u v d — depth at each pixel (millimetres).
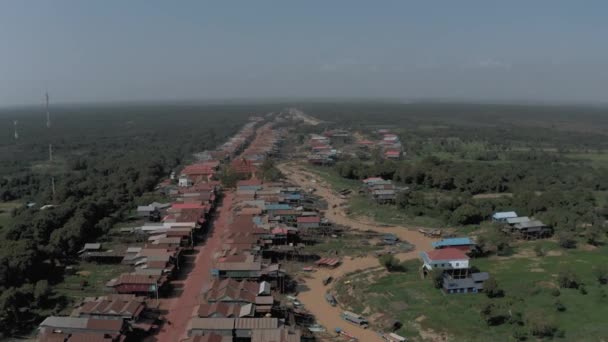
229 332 90062
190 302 110562
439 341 92062
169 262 128000
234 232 149625
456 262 117250
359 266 136125
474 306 104625
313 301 113375
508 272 124750
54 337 86812
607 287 111375
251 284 107938
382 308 107250
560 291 109750
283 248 140875
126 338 90750
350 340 93625
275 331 88625
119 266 133750
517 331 90562
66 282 121188
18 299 100188
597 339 87438
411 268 133625
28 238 141500
